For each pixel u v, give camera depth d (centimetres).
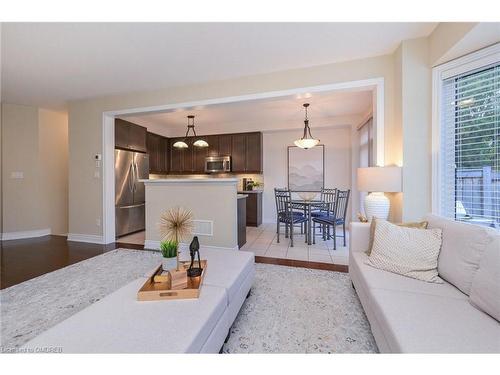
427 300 138
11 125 445
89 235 422
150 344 105
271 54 272
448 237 168
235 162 609
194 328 116
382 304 136
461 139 227
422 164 247
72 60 282
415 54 246
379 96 277
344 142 561
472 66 214
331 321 185
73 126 427
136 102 385
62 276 270
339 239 439
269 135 616
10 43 245
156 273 164
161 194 381
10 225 445
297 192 593
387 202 253
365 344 159
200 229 364
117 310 131
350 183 542
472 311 127
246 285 203
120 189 452
